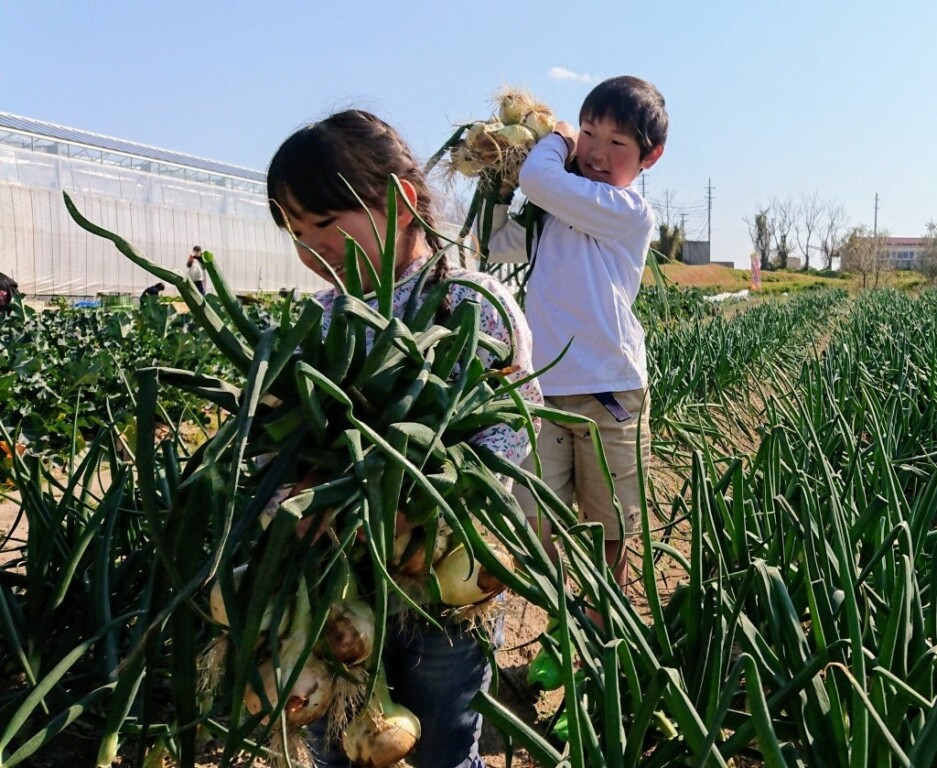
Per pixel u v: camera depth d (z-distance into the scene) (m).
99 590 1.84
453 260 1.78
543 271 2.54
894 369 5.04
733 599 1.84
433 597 1.37
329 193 1.50
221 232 31.38
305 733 1.31
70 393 5.94
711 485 2.14
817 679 1.46
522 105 2.66
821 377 4.05
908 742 1.43
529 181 2.49
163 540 1.13
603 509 2.53
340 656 1.23
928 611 1.67
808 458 2.72
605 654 1.27
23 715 1.28
